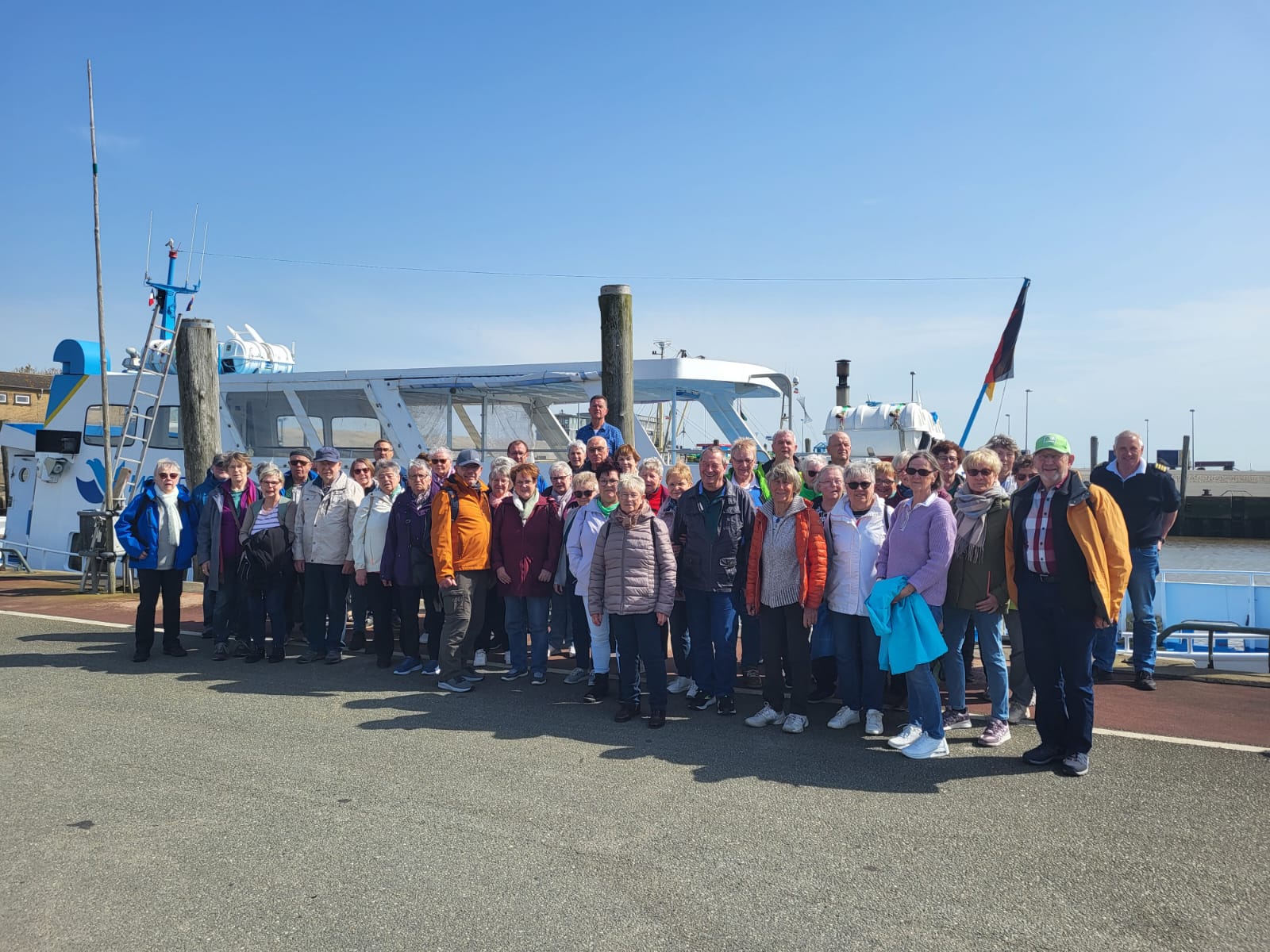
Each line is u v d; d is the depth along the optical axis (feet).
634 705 20.11
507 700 21.66
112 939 10.62
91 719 19.57
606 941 10.59
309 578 25.49
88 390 51.21
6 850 12.99
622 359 30.14
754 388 42.98
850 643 19.40
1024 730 19.38
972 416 40.19
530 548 23.30
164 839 13.39
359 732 18.76
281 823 13.97
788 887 11.94
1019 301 38.91
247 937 10.65
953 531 17.75
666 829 13.83
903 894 11.76
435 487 25.14
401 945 10.47
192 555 26.43
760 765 16.92
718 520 20.36
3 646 27.30
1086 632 16.33
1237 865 12.62
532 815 14.37
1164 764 16.80
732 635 20.58
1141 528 22.54
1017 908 11.43
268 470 25.50
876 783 15.93
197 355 37.09
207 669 24.53
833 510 19.54
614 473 22.54
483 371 41.19
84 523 38.09
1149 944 10.57
